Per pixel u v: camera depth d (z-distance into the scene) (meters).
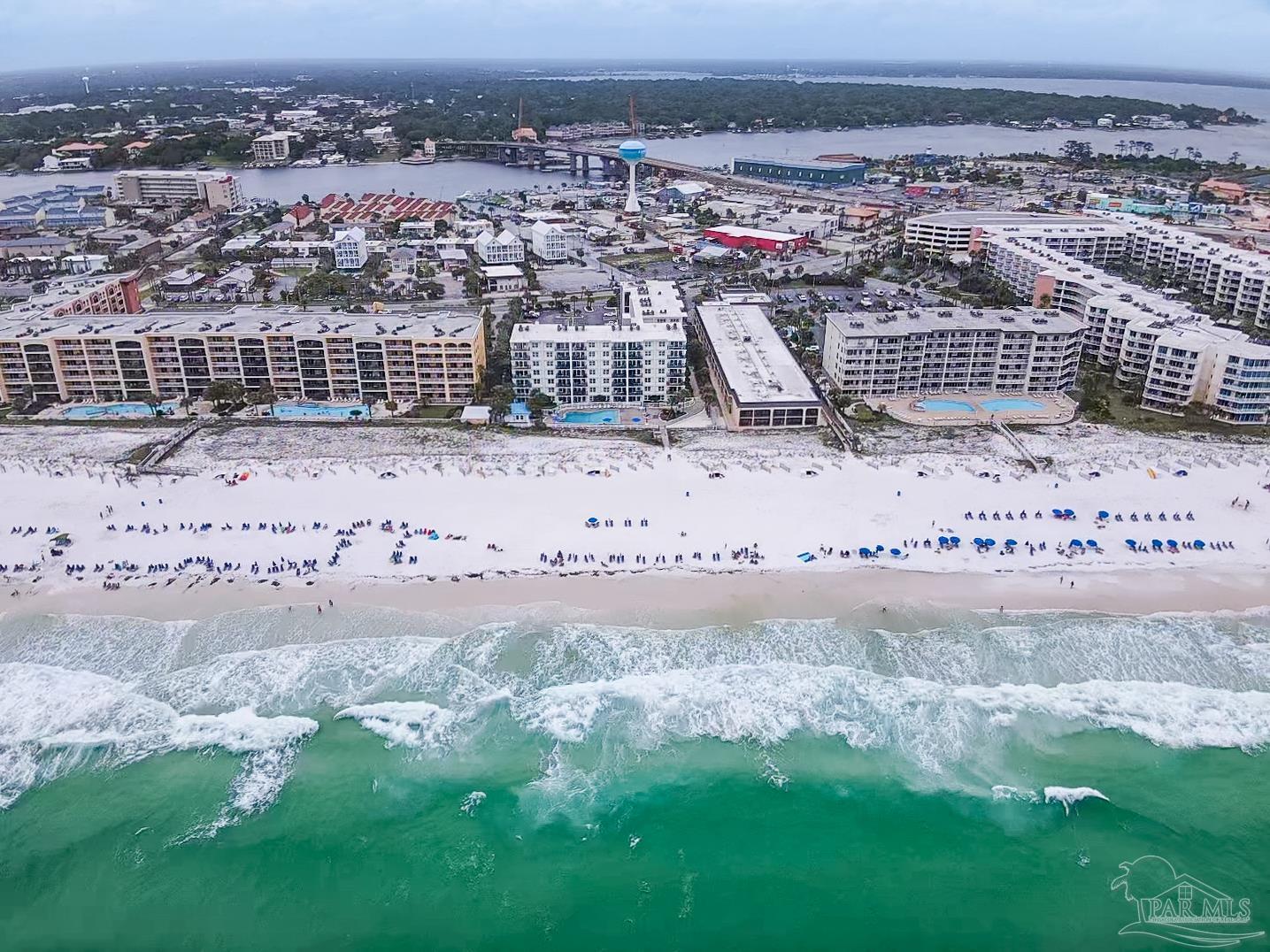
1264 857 115.75
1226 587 159.75
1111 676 141.75
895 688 139.50
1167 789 124.25
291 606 154.12
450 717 134.75
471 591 158.12
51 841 117.31
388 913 109.62
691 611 153.75
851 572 163.38
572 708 136.25
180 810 121.44
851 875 113.94
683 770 127.69
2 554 167.12
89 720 133.25
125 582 159.62
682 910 109.81
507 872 114.38
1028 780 125.75
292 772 126.69
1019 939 106.25
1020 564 165.50
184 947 105.94
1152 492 189.25
